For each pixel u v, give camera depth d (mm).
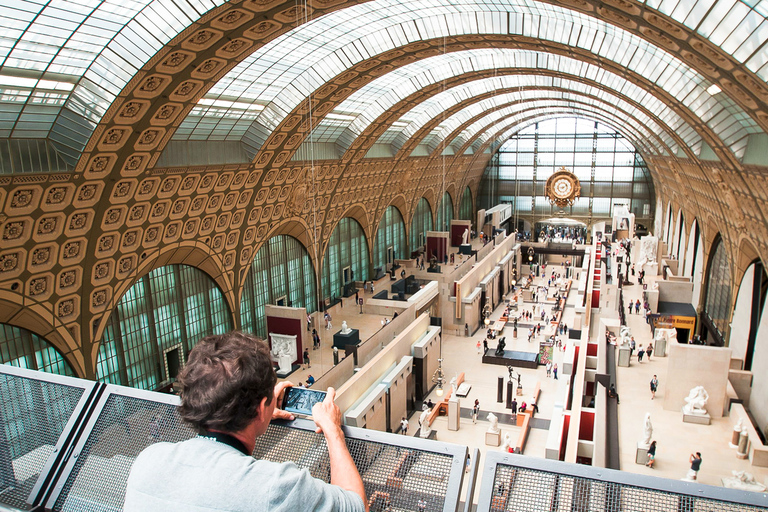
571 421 23500
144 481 2275
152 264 27891
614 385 26844
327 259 47219
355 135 39969
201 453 2316
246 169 31062
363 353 33750
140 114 21703
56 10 16719
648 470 19891
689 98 23312
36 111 19641
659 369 29391
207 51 21000
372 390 29234
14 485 3635
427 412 31797
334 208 45188
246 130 30531
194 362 2439
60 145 20859
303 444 3059
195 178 27594
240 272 35406
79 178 21453
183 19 18781
